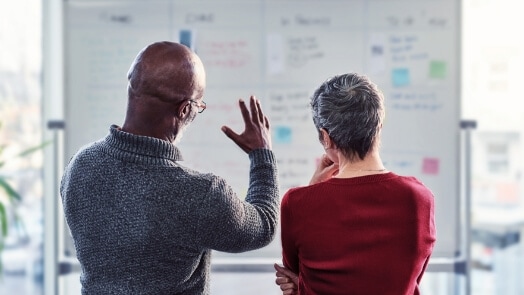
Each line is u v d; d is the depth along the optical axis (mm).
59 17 2602
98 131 2459
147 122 1271
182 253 1257
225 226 1238
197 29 2438
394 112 2438
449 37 2414
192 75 1272
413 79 2428
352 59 2436
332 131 1299
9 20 2869
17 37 2871
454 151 2436
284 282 1435
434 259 2457
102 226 1254
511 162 3248
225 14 2434
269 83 2443
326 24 2430
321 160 1493
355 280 1242
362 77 1334
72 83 2453
